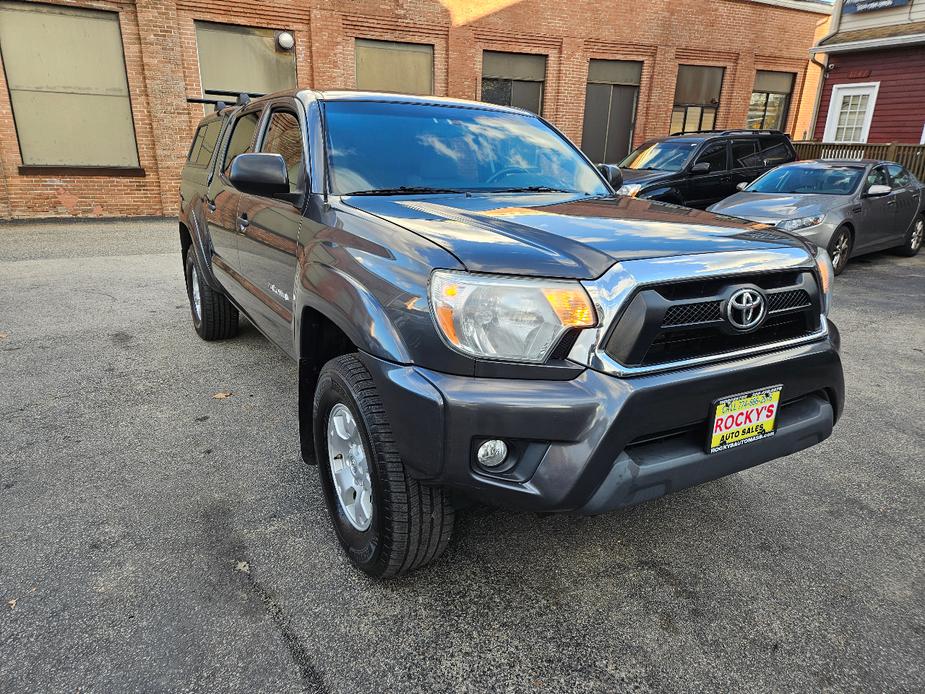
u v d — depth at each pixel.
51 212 12.24
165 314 5.96
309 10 12.98
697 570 2.42
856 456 3.37
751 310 2.01
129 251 9.30
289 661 1.94
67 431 3.48
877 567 2.46
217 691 1.82
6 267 8.02
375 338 2.00
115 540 2.51
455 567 2.41
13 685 1.81
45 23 11.39
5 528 2.57
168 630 2.04
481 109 3.54
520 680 1.90
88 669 1.88
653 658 1.99
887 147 13.91
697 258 1.96
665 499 2.93
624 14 15.77
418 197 2.76
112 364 4.58
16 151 11.71
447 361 1.83
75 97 11.94
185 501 2.81
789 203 8.12
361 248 2.24
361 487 2.28
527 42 15.09
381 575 2.23
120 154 12.56
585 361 1.83
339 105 3.11
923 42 14.38
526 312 1.80
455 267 1.85
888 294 7.39
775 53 17.97
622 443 1.83
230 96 12.94
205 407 3.84
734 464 2.10
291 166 3.09
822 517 2.80
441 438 1.82
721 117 18.03
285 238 2.91
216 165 4.44
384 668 1.93
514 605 2.21
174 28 12.11
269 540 2.55
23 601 2.15
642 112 16.86
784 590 2.31
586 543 2.59
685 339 1.95
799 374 2.17
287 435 3.48
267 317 3.32
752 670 1.95
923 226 10.20
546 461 1.80
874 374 4.68
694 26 16.62
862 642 2.06
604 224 2.27
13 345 4.98
